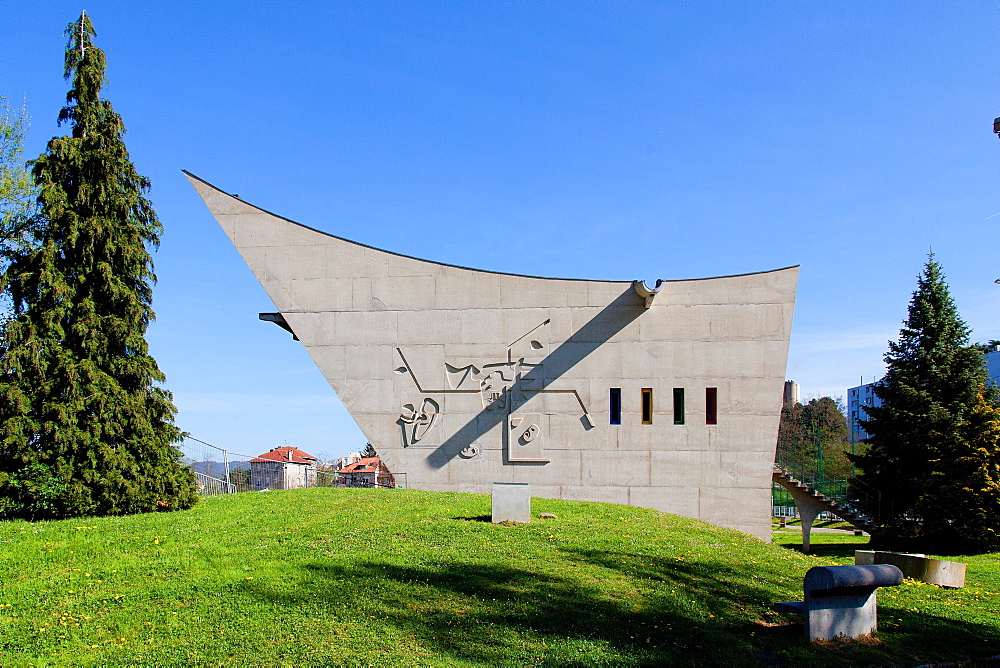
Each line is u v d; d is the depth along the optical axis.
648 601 11.02
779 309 23.50
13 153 25.42
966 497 25.97
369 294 25.20
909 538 28.09
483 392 24.45
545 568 12.63
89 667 8.47
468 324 24.72
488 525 16.50
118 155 19.56
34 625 9.79
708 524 20.66
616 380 23.94
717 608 10.94
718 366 23.61
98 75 19.47
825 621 9.72
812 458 60.19
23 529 15.39
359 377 24.98
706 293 23.81
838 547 28.17
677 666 8.58
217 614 10.13
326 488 23.06
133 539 14.58
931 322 31.78
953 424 28.22
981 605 12.60
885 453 30.91
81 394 17.72
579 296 24.33
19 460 17.14
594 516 19.28
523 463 24.09
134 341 18.83
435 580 11.64
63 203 18.58
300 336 25.25
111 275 18.66
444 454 24.42
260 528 15.81
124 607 10.47
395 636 9.32
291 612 10.17
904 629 10.42
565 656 8.75
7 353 17.44
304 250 25.55
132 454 18.34
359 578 11.68
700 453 23.44
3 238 24.00
